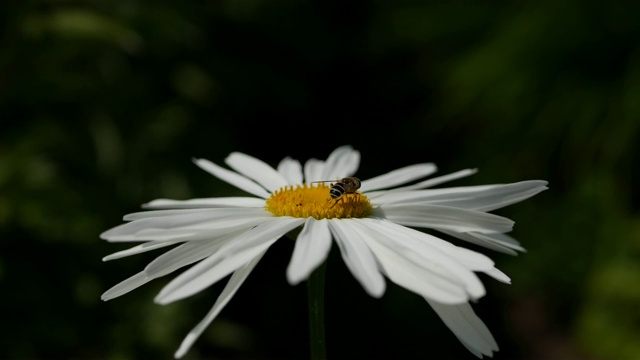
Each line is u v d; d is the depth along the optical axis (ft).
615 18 1.70
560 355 1.74
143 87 1.61
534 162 1.74
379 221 0.76
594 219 1.67
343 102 2.02
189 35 1.63
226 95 1.71
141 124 1.58
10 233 1.45
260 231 0.73
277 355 1.71
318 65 1.92
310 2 1.93
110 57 1.56
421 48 1.96
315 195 0.79
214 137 1.66
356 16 2.02
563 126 1.69
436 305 0.73
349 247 0.72
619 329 1.55
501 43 1.72
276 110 1.85
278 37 1.85
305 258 0.67
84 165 1.52
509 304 1.92
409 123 1.95
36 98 1.53
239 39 1.82
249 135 1.82
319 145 1.95
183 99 1.63
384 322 1.75
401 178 0.87
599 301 1.60
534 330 1.85
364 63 2.01
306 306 1.76
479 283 0.68
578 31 1.71
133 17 1.58
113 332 1.47
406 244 0.72
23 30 1.48
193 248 0.74
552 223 1.74
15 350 1.40
